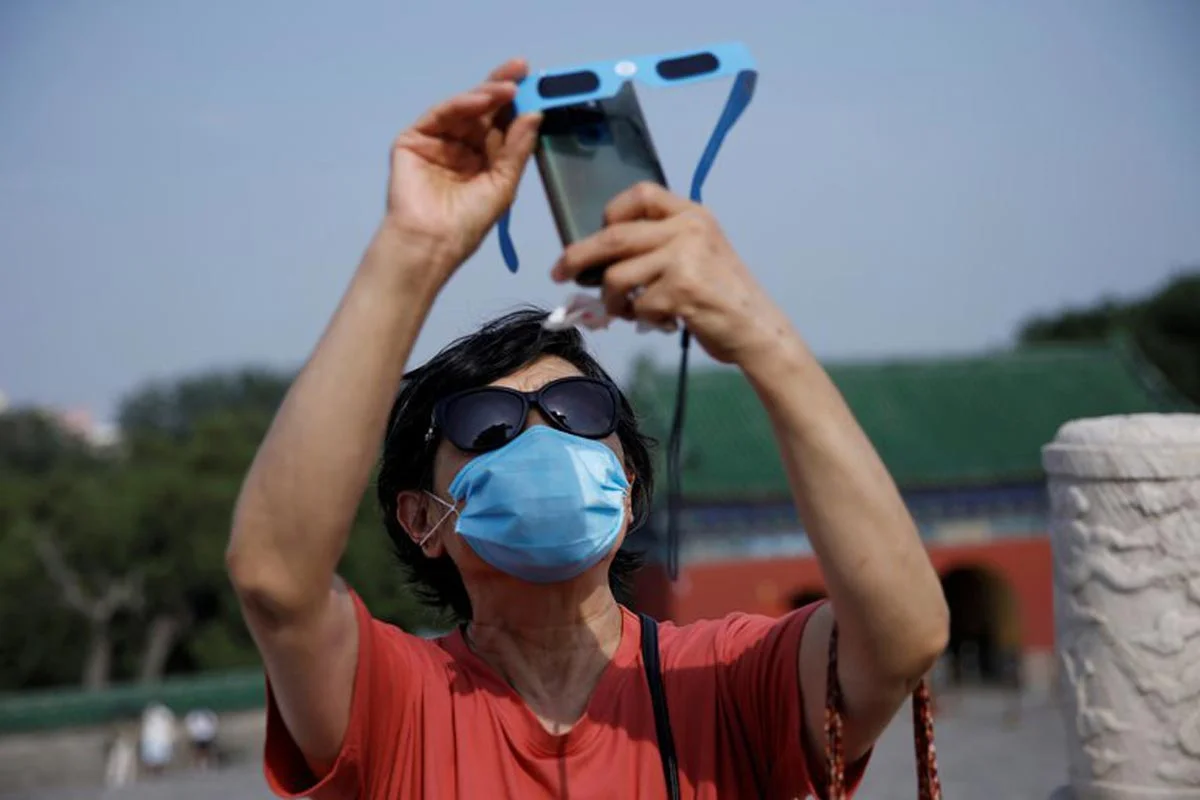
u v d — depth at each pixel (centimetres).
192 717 2791
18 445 6612
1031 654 2952
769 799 280
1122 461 507
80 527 3762
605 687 285
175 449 4472
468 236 235
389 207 237
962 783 1289
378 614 2512
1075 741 529
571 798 268
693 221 225
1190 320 5125
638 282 221
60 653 3966
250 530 236
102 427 9238
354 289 236
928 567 240
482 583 293
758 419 2867
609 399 291
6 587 3816
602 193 233
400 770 273
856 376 3180
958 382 3195
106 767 2778
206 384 8681
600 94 229
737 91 233
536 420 288
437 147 238
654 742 276
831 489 233
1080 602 523
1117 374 3253
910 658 243
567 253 223
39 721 2806
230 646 3778
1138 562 509
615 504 278
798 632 273
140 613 3912
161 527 3816
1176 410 3181
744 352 229
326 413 233
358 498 239
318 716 257
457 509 287
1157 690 507
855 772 271
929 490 2945
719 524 2736
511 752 274
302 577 238
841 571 237
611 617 300
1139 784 512
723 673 286
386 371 235
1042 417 3109
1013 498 2978
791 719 269
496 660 291
